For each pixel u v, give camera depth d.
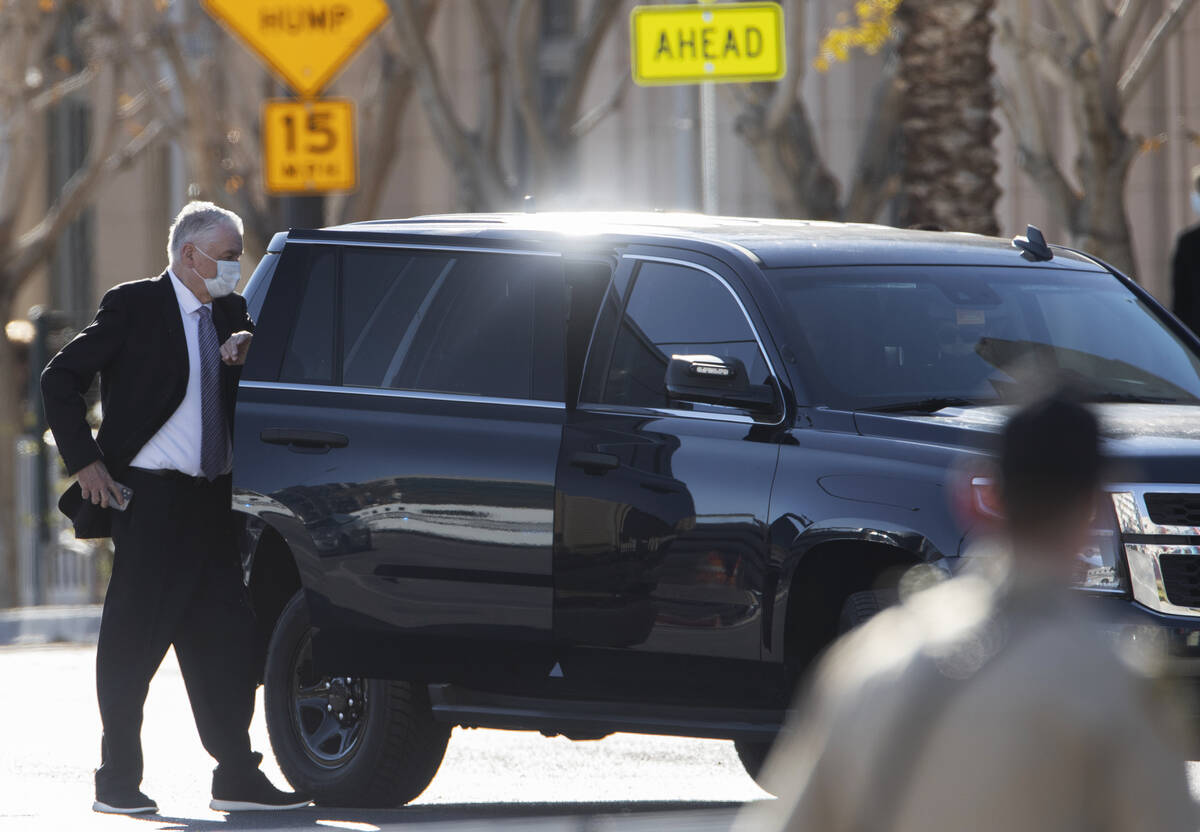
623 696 27.11
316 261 31.11
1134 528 23.73
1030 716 9.85
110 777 29.72
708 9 53.53
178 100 76.88
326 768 30.55
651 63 53.88
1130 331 28.58
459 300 29.52
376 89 74.94
